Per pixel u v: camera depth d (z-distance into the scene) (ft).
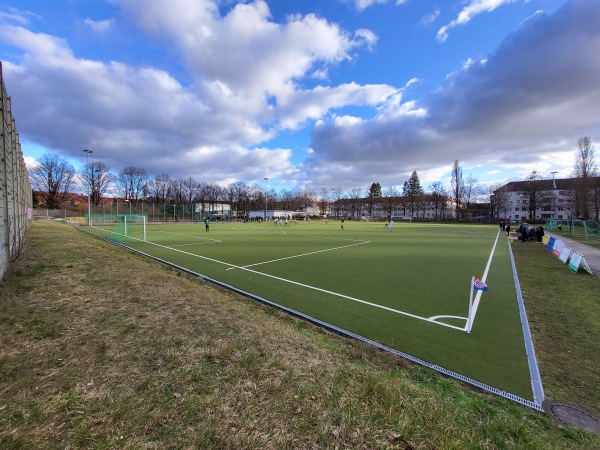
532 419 9.67
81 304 16.67
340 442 7.16
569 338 16.44
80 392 8.68
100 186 255.91
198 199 303.48
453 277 31.60
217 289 25.71
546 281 30.48
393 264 39.34
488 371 12.88
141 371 9.98
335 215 409.90
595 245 65.10
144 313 15.83
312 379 10.00
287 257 44.27
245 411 8.10
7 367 9.87
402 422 7.93
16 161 31.89
